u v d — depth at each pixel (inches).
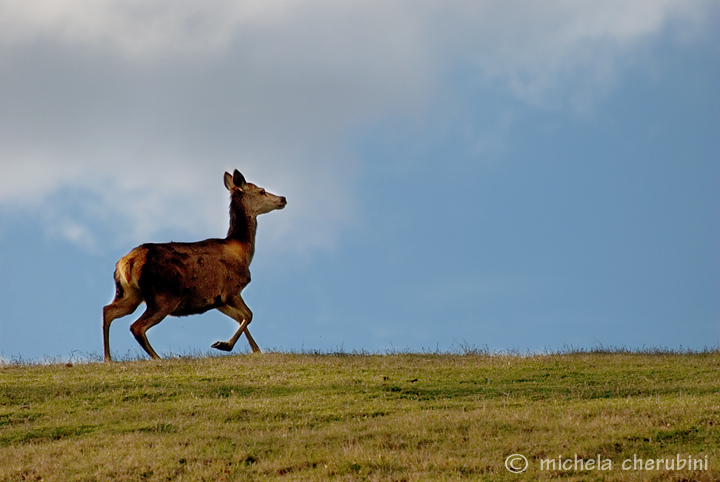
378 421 2129.7
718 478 1723.7
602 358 2910.9
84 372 2696.9
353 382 2541.8
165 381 2551.7
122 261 3048.7
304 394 2412.6
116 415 2219.5
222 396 2411.4
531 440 1950.1
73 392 2422.5
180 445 1988.2
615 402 2246.6
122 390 2443.4
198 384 2517.2
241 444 1982.0
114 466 1867.6
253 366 2775.6
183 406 2285.9
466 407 2258.9
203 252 3127.5
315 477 1804.9
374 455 1889.8
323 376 2632.9
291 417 2199.8
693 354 3043.8
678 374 2647.6
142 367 2760.8
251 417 2201.0
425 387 2490.2
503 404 2284.7
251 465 1883.6
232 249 3218.5
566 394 2393.0
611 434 1957.4
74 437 2086.6
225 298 3174.2
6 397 2384.4
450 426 2049.7
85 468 1873.8
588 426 2025.1
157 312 3006.9
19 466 1883.6
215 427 2118.6
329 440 2000.5
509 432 2015.3
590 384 2532.0
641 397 2331.4
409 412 2208.4
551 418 2111.2
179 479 1818.4
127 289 3048.7
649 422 2026.3
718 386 2461.9
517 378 2615.7
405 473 1813.5
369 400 2348.7
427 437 1989.4
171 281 3031.5
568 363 2822.3
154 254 3024.1
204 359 2908.5
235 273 3193.9
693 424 1998.0
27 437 2084.2
